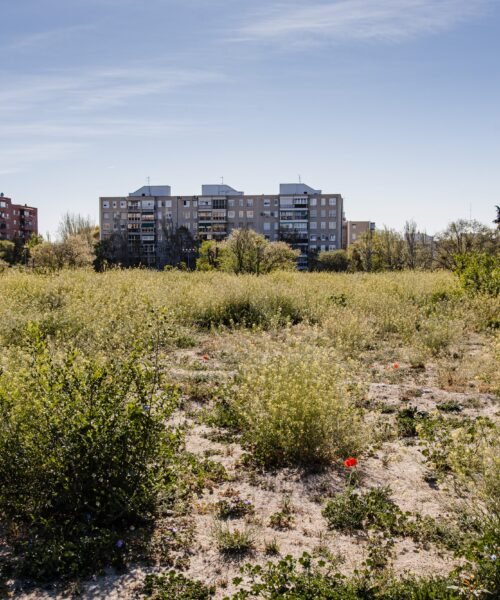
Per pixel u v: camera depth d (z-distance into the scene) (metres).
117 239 93.25
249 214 99.75
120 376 4.18
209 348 9.70
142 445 3.92
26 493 3.79
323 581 3.04
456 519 3.84
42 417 3.89
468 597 2.92
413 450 5.16
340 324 10.40
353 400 6.29
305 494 4.34
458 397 6.82
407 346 9.80
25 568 3.23
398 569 3.28
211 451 5.11
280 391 5.30
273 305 13.17
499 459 3.62
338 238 99.06
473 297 13.30
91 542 3.41
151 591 3.06
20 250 67.81
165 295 13.74
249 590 3.09
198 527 3.80
